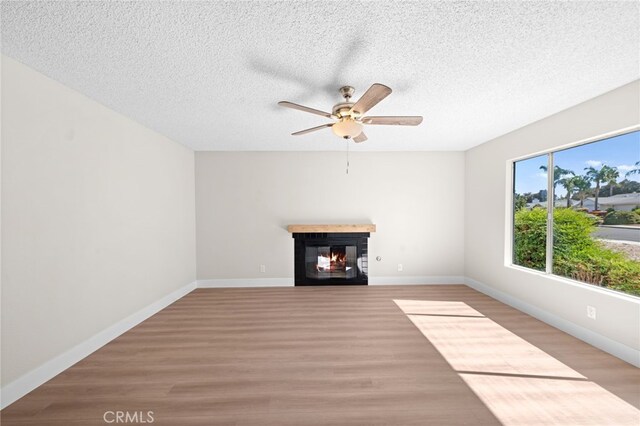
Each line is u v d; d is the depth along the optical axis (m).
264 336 2.86
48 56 1.88
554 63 1.99
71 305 2.35
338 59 1.93
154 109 2.84
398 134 3.79
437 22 1.55
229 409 1.81
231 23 1.55
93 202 2.60
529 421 1.70
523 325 3.07
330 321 3.23
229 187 4.78
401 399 1.89
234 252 4.80
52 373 2.16
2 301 1.85
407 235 4.86
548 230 3.21
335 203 4.84
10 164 1.90
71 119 2.36
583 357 2.40
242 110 2.88
